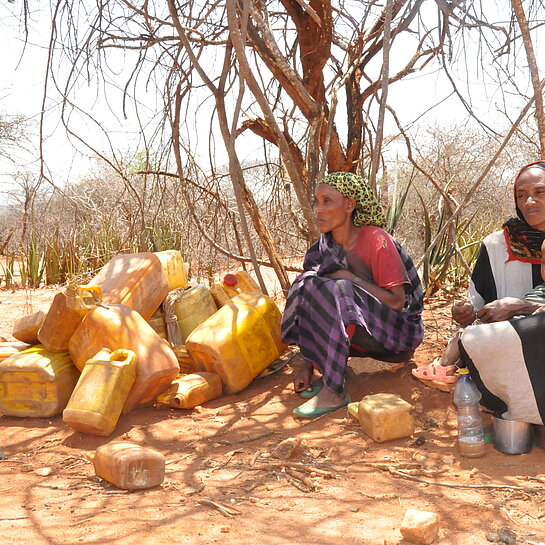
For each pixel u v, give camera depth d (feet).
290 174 13.47
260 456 9.29
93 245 26.16
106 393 9.98
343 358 10.77
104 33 14.32
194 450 9.60
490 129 15.25
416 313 11.85
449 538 6.73
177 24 12.16
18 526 7.02
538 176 10.16
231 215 17.12
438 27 14.49
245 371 11.98
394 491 8.01
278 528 6.94
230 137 12.14
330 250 11.49
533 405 8.88
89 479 8.59
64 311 10.89
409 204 23.56
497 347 8.89
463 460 8.96
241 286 13.88
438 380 11.10
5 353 11.94
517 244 10.72
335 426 10.36
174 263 14.35
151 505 7.64
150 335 11.09
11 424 10.88
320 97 15.46
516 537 6.73
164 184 16.62
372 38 15.46
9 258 30.27
